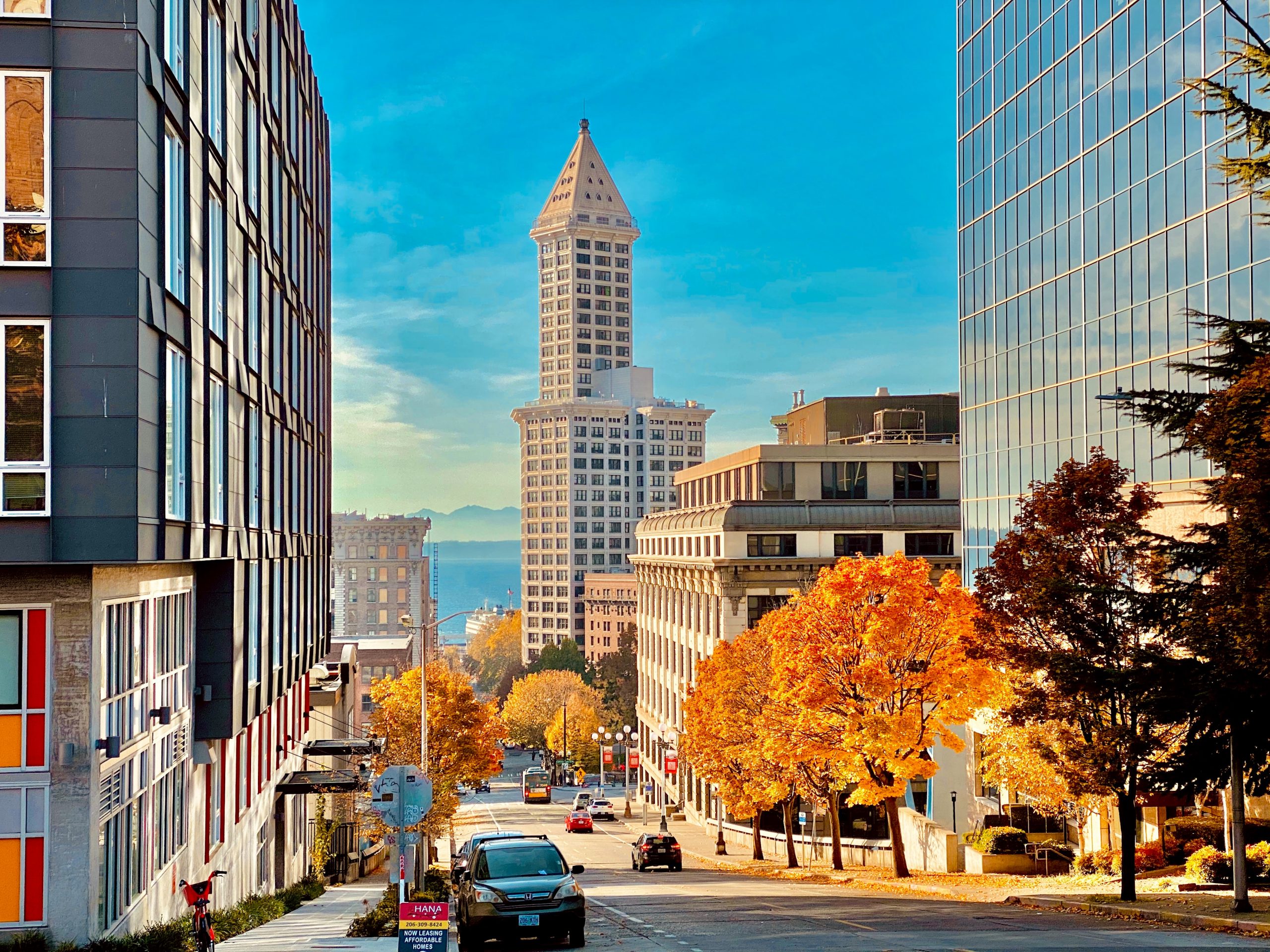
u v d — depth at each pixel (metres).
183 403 21.91
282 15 38.53
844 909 26.98
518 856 20.22
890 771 36.50
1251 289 35.62
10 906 17.56
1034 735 32.75
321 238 52.06
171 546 20.23
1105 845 39.00
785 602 81.62
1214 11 37.59
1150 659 23.30
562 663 195.38
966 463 57.31
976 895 30.77
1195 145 38.47
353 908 31.94
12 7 17.83
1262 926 19.56
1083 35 45.81
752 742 47.84
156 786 22.70
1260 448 20.50
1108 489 26.11
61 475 17.58
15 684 17.83
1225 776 24.06
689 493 114.06
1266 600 19.31
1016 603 26.81
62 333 17.69
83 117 17.89
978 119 55.88
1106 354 44.12
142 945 18.31
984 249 55.22
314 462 48.47
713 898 31.22
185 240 21.95
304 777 43.09
